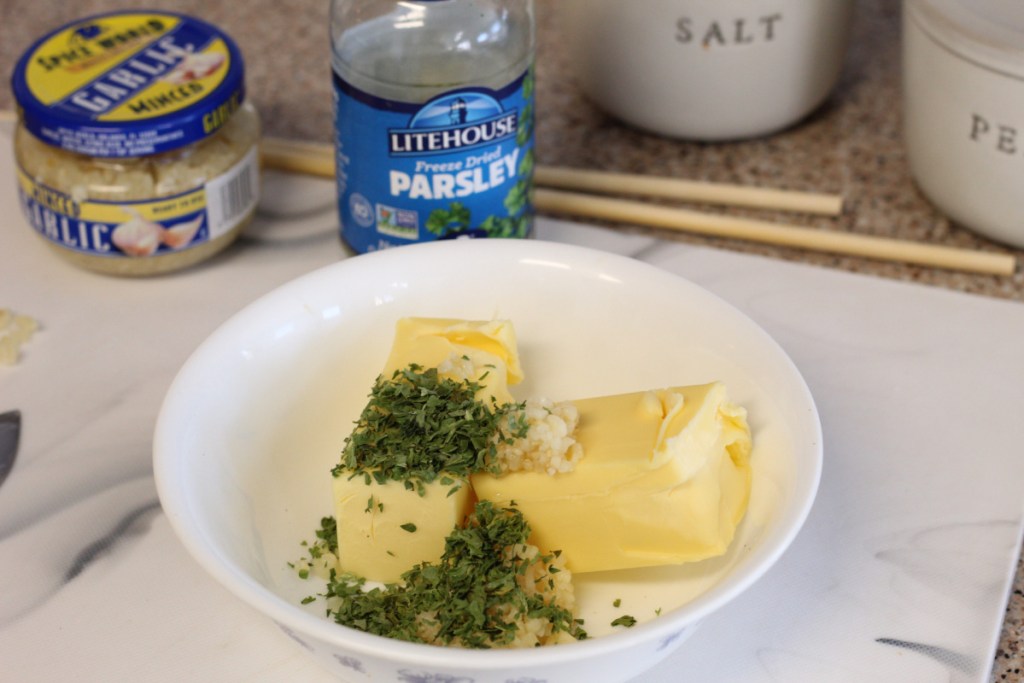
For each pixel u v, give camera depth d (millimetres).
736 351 436
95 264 508
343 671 392
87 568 434
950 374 481
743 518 415
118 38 520
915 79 509
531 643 396
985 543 435
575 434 417
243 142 512
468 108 469
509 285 461
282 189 557
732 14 524
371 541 415
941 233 534
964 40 481
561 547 415
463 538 406
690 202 548
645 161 567
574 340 461
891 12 635
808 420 412
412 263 458
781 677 406
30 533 443
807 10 530
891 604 421
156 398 480
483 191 483
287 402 444
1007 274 516
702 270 517
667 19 528
